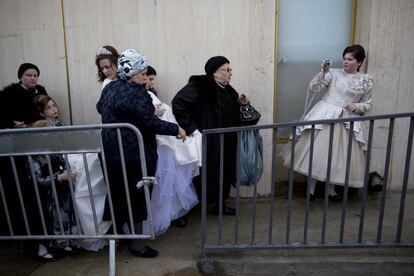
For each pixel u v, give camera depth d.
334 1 3.71
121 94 2.38
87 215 2.64
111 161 2.44
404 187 2.40
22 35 3.88
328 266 2.49
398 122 3.67
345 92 3.30
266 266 2.51
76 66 3.85
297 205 3.56
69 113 3.96
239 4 3.51
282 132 3.96
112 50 3.10
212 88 3.04
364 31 3.64
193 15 3.59
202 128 3.04
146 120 2.37
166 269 2.56
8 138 2.29
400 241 2.54
